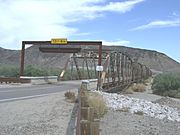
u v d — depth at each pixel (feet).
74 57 260.62
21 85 146.72
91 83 163.32
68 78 253.03
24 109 57.98
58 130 39.63
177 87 224.33
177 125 67.21
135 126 55.67
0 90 106.32
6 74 210.38
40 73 211.61
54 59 587.68
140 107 90.94
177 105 144.77
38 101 72.33
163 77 229.04
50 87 138.72
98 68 130.62
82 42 169.27
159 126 60.59
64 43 172.55
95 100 59.57
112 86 165.17
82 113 21.48
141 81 340.80
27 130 39.34
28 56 628.69
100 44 166.71
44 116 50.90
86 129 19.44
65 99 77.36
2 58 630.33
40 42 175.42
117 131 48.80
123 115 67.51
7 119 46.96
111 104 82.28
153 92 225.15
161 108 103.71
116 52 180.96
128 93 194.90
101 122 54.70
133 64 274.16
